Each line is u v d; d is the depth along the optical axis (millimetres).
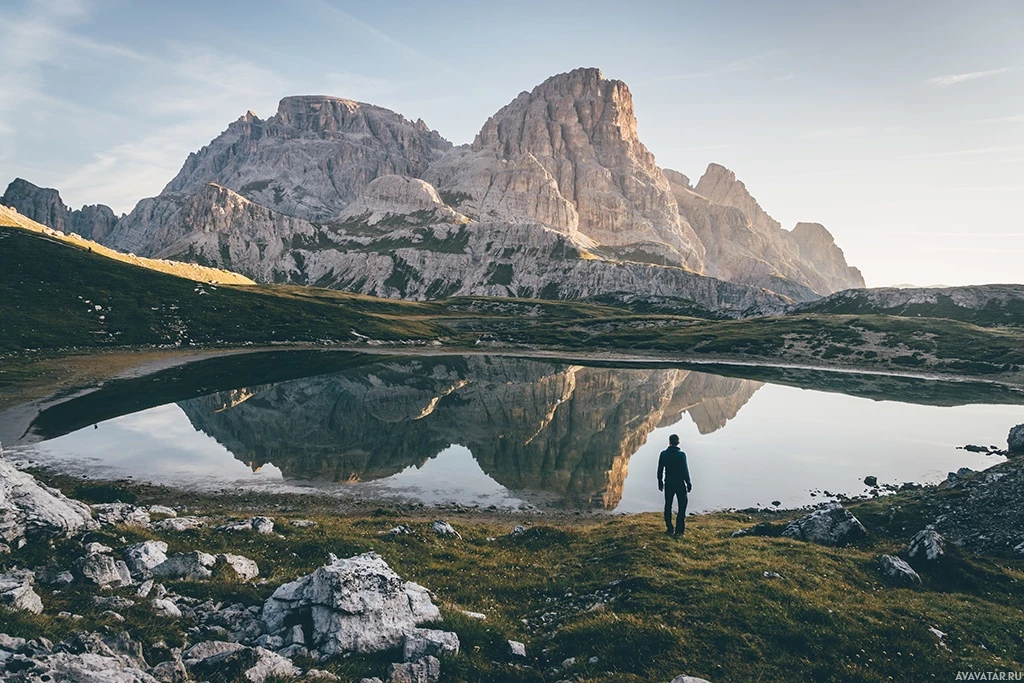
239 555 20219
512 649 14250
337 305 188500
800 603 16453
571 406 86062
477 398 90375
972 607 17031
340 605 13906
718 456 56844
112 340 116812
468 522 36031
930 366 126750
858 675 13070
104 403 71750
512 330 196000
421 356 144000
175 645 12797
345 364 120250
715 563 20156
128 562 17484
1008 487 29188
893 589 18375
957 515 27359
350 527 27422
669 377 119375
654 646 14125
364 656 13242
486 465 52375
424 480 46969
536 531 27062
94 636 11438
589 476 49188
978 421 76500
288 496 41219
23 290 126312
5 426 58844
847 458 56031
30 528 16656
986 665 13625
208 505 38031
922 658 13859
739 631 14922
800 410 84562
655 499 42719
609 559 21719
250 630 14328
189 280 171500
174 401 75188
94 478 43531
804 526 25438
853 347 145000
